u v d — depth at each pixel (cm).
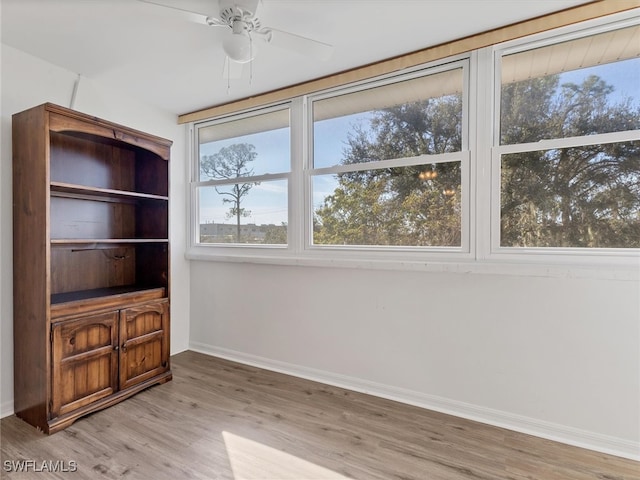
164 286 268
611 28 185
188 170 336
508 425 203
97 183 256
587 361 186
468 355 215
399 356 236
